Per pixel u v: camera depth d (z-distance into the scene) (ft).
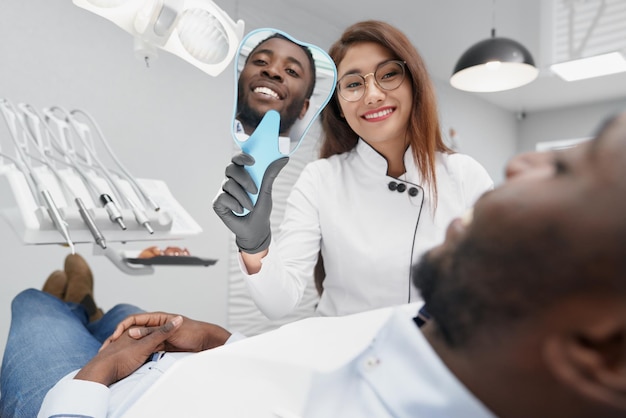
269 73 2.17
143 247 9.66
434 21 13.34
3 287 7.88
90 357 3.06
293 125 2.27
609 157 0.71
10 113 4.24
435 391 0.90
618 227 0.66
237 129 2.26
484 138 19.99
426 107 3.67
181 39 2.57
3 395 2.91
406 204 3.75
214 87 11.09
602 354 0.70
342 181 4.04
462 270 0.85
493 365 0.82
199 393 1.24
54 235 3.38
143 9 2.46
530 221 0.74
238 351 1.30
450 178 3.83
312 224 3.95
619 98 19.12
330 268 3.96
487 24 13.39
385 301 3.72
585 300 0.69
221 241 11.12
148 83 9.91
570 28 10.33
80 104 8.91
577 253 0.69
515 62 8.61
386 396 0.98
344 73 3.63
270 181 2.45
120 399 2.19
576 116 20.45
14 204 3.53
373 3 12.54
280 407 1.20
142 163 9.81
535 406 0.81
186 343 2.87
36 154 6.89
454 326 0.88
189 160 10.62
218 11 2.51
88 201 3.82
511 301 0.76
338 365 1.27
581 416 0.77
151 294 9.78
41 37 8.45
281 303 3.30
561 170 0.76
